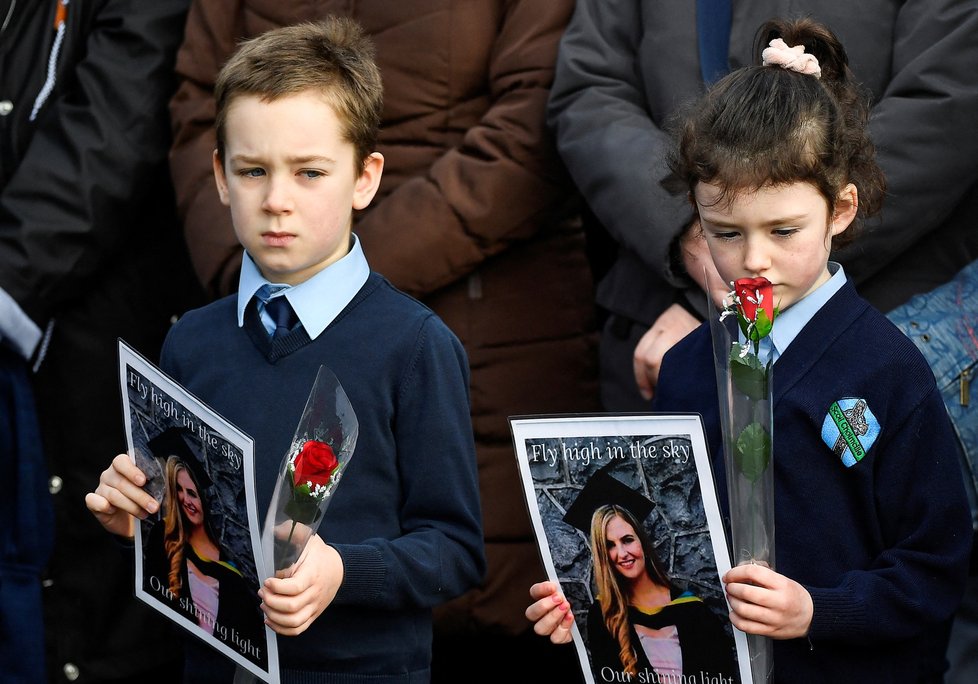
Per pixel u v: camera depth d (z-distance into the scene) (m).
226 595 5.80
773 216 5.78
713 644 5.53
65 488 9.85
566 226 9.23
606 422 5.54
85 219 9.52
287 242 6.18
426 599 6.11
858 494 6.01
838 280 6.20
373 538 6.10
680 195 7.09
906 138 7.47
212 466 5.62
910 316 7.34
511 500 9.05
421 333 6.32
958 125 7.50
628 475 5.54
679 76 8.06
